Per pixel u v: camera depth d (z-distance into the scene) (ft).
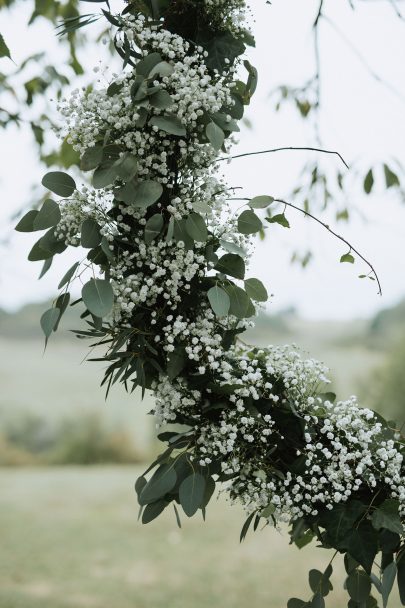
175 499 4.30
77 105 3.99
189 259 3.99
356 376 24.88
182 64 4.01
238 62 4.49
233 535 23.47
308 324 77.15
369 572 4.11
